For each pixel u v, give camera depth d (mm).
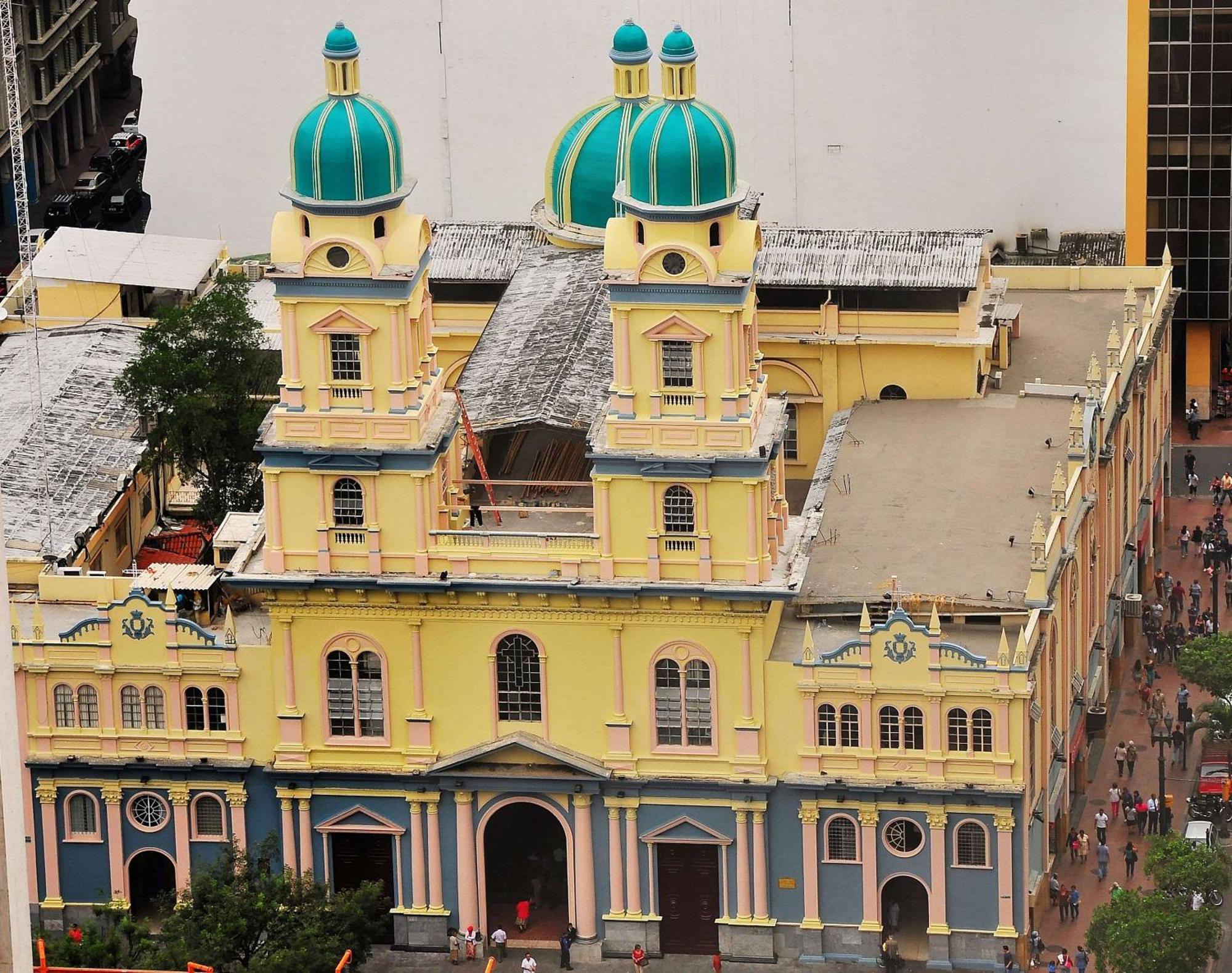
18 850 137250
